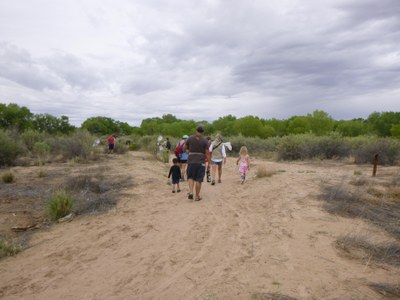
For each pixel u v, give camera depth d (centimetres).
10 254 479
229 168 1514
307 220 546
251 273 361
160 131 8425
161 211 685
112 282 371
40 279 392
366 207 630
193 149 764
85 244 507
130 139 3594
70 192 860
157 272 387
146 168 1438
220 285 338
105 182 1027
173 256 434
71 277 392
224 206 704
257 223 558
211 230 537
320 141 1930
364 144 1805
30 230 600
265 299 299
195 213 655
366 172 1143
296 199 700
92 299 335
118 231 561
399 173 1005
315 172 1140
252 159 2117
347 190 741
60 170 1314
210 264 398
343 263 375
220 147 1016
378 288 313
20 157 1723
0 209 716
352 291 309
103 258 445
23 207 738
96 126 7550
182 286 346
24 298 348
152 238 514
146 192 898
